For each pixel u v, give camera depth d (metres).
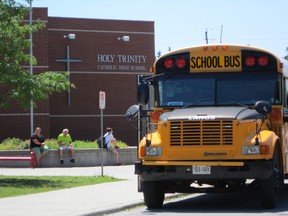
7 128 44.91
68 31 49.28
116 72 50.50
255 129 15.07
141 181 16.80
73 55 49.41
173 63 16.33
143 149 15.41
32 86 23.06
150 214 14.91
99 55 50.16
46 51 45.78
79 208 15.52
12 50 23.00
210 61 16.12
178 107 16.11
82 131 49.62
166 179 15.26
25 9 23.38
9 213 14.59
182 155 15.12
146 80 16.44
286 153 16.58
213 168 14.88
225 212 14.98
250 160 14.89
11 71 22.95
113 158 34.88
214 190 15.95
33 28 23.83
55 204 16.39
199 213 14.88
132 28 51.00
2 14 22.80
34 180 23.89
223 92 15.97
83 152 34.06
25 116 45.22
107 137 34.69
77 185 22.05
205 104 15.99
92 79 49.88
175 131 15.20
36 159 33.06
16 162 33.53
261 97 15.88
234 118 14.97
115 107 50.53
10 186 21.56
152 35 51.53
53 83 23.50
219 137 14.97
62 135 33.72
